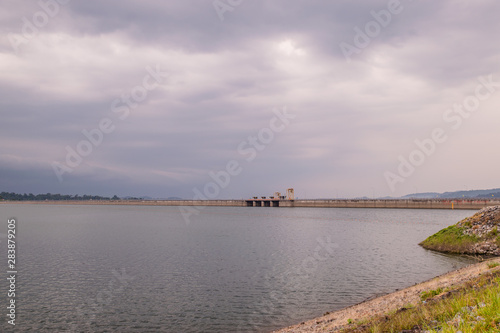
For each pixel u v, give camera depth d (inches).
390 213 7357.3
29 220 6555.1
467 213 7096.5
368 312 871.7
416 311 571.8
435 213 7155.5
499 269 852.0
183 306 1236.5
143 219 6914.4
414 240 2935.5
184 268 1905.8
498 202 7485.2
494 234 1927.9
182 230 4407.0
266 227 4648.1
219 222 5831.7
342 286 1432.1
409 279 1493.6
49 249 2723.9
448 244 2112.5
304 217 6569.9
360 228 4195.4
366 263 1915.6
